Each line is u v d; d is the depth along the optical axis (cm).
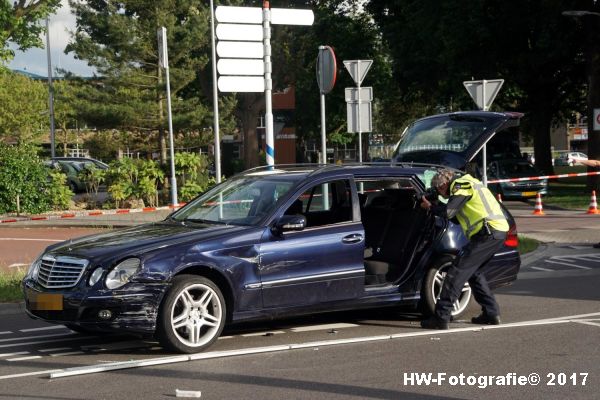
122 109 3262
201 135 3644
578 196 3203
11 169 2558
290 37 4306
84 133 5988
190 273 810
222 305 813
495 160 3275
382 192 1003
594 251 1664
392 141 8250
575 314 1005
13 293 1159
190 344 796
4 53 2833
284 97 6366
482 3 3441
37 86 6119
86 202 2789
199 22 3328
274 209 863
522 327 926
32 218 2297
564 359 770
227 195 935
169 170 2788
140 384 694
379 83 5656
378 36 5450
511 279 1009
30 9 2884
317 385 682
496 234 902
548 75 3953
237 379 705
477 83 1788
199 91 4422
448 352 802
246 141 4641
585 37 3316
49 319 800
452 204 884
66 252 816
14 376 733
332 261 872
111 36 3241
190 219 920
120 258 781
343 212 967
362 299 898
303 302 858
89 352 827
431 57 3759
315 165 999
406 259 954
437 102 4578
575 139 11681
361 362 762
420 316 1005
